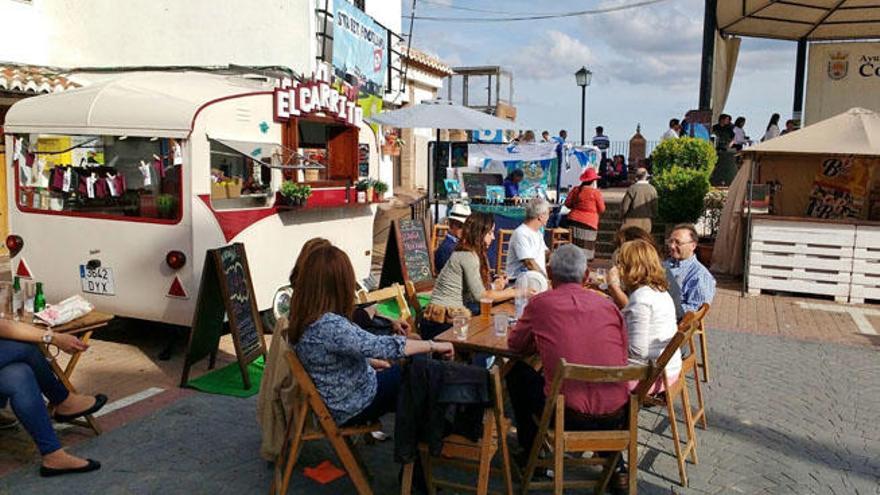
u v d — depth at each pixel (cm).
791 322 863
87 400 462
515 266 691
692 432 456
